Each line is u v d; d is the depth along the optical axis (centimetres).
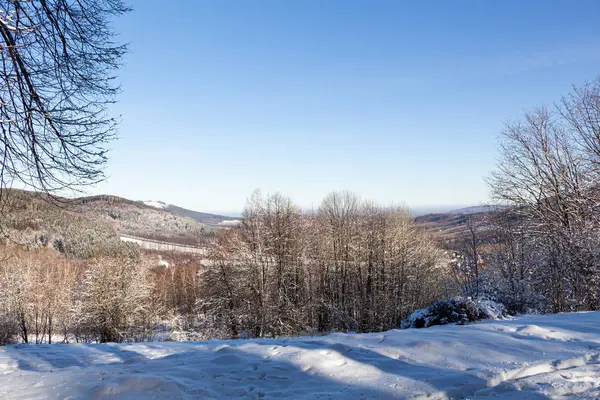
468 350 501
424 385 391
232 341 682
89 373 471
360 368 453
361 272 3092
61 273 3519
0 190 605
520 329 613
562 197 1559
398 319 2812
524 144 1684
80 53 612
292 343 584
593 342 529
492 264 1641
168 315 3159
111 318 2717
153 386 407
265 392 396
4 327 2530
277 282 2625
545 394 368
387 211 3425
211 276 2683
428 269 3034
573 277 1274
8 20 547
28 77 578
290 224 2783
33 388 431
